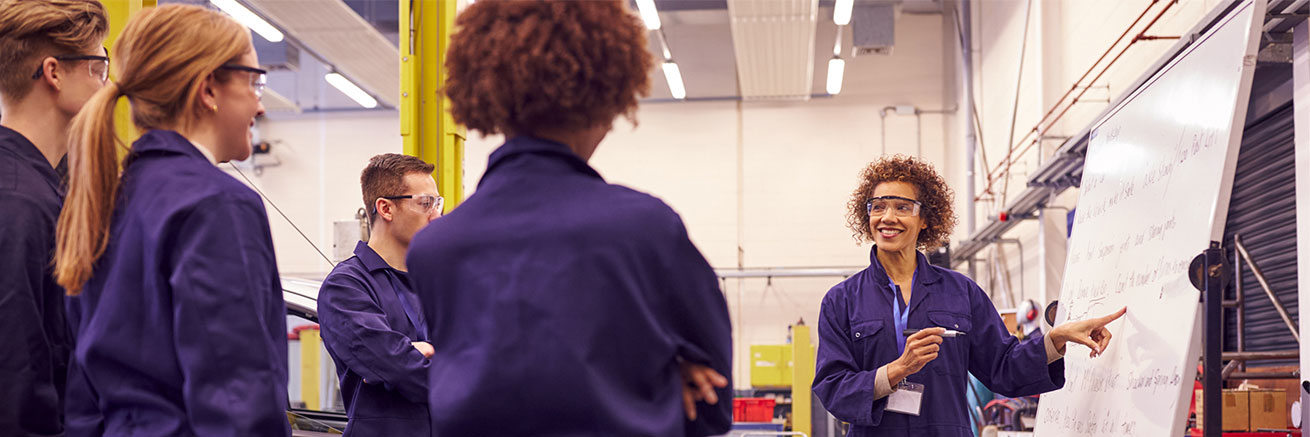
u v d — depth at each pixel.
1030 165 8.58
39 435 1.48
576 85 1.11
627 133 12.38
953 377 2.35
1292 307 4.61
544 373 1.05
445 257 1.14
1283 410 3.63
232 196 1.27
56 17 1.54
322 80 12.80
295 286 3.22
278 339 1.30
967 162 10.77
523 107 1.12
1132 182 2.64
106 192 1.29
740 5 8.77
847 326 2.44
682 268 1.11
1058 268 8.09
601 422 1.04
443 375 1.11
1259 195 4.98
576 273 1.07
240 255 1.24
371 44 8.37
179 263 1.22
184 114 1.35
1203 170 2.17
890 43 10.68
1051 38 8.19
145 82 1.32
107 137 1.30
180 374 1.24
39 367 1.48
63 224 1.30
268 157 12.74
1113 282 2.55
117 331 1.25
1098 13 6.98
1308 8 3.49
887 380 2.21
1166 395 2.07
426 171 2.49
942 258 8.46
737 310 12.05
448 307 1.13
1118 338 2.42
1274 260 4.80
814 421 8.59
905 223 2.42
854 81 12.20
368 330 2.18
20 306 1.45
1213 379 2.02
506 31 1.12
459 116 1.18
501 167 1.17
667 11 11.32
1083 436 2.51
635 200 1.12
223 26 1.38
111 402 1.25
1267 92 4.75
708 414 1.17
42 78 1.55
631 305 1.07
